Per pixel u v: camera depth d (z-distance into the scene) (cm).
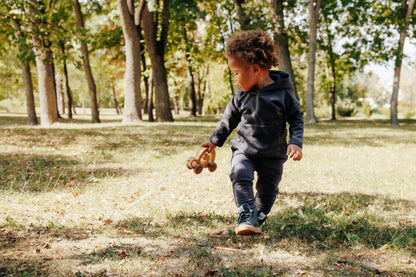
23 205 471
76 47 1745
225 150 1137
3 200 488
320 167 898
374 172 843
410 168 905
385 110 5331
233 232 392
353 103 4591
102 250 333
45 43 1880
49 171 727
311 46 2550
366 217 464
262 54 282
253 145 299
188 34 3275
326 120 3328
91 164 838
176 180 695
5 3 1353
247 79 292
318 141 1494
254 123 297
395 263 318
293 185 684
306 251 344
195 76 4634
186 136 1433
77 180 667
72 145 1097
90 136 1308
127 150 1057
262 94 292
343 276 291
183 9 2028
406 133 1947
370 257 332
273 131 295
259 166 308
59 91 4966
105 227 401
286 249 348
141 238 370
